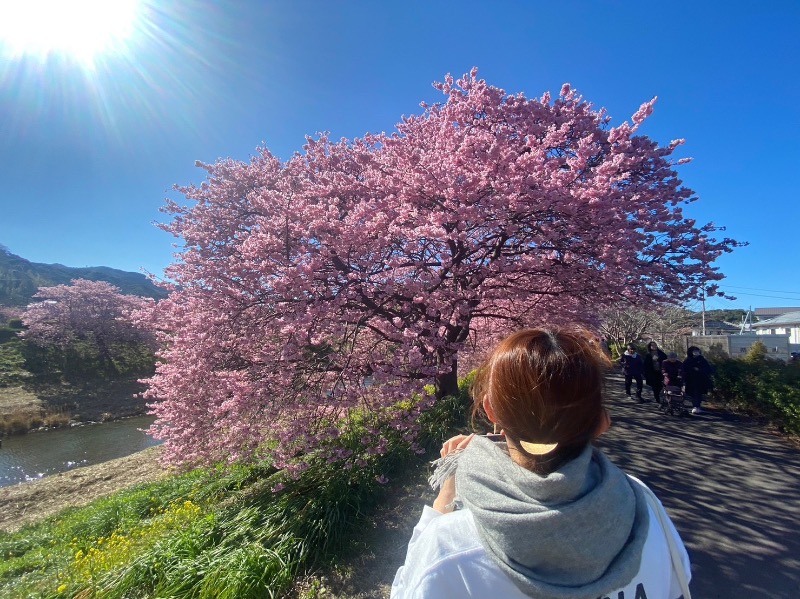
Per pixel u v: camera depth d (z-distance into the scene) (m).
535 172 6.45
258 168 10.34
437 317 6.85
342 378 6.57
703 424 8.45
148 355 35.28
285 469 6.07
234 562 4.14
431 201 6.98
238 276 7.07
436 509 1.06
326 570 4.32
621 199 6.82
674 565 0.94
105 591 4.43
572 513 0.78
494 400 0.96
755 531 4.37
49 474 14.59
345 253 6.46
